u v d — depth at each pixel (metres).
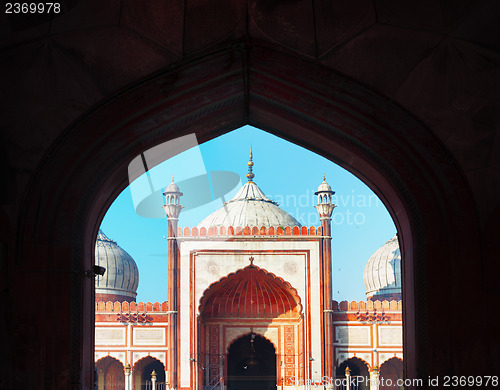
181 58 4.54
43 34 4.42
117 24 4.48
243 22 4.55
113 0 4.45
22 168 4.49
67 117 4.51
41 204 4.50
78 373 4.44
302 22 4.55
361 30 4.52
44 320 4.40
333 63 4.56
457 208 4.56
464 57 4.46
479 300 4.47
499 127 4.50
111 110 4.57
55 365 4.39
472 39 4.42
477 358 4.42
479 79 4.47
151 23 4.50
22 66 4.45
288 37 4.56
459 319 4.47
